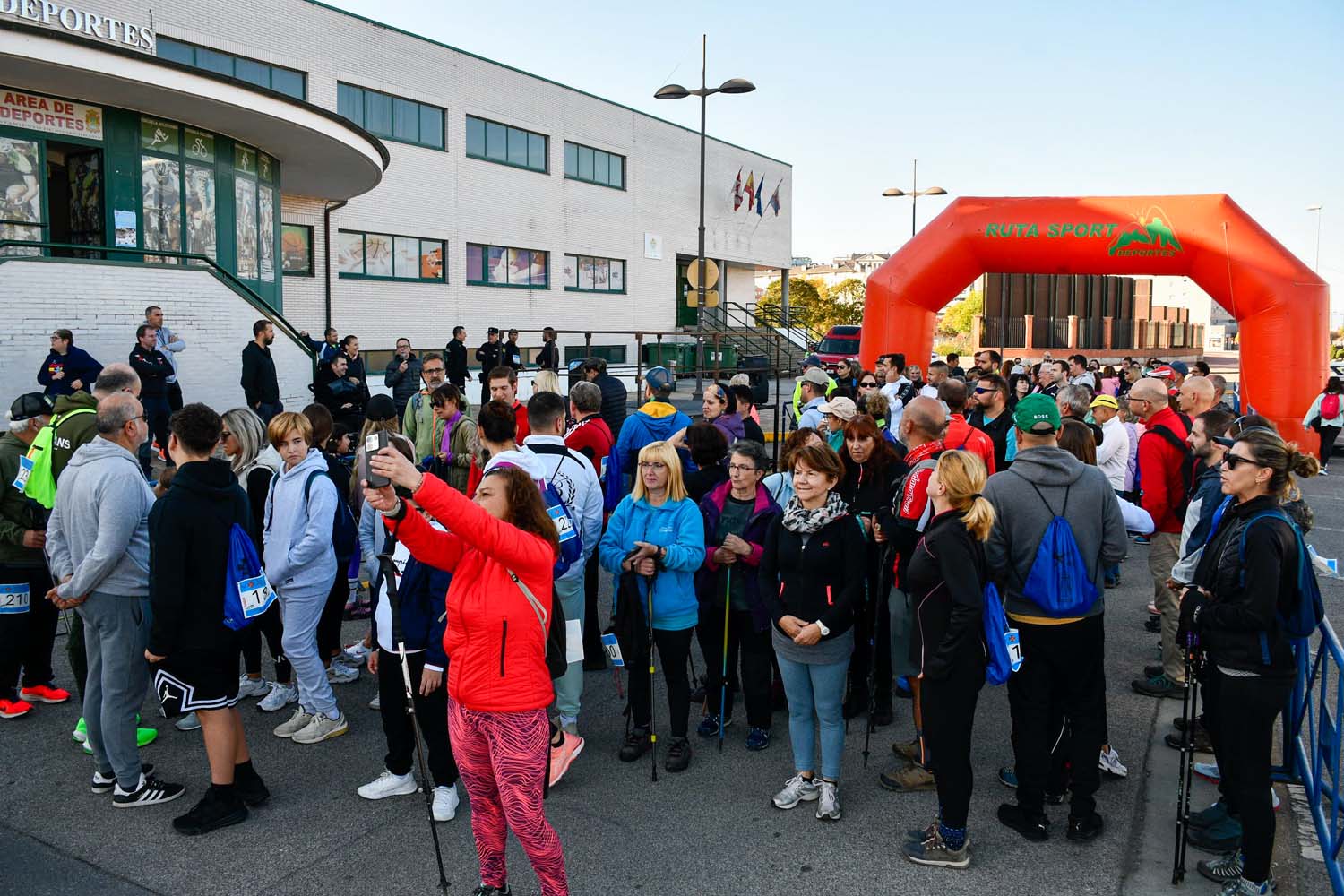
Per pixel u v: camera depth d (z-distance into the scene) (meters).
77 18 13.70
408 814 4.31
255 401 11.49
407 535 3.21
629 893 3.67
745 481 4.98
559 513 4.53
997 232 13.52
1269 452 3.44
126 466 4.23
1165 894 3.66
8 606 5.17
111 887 3.69
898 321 14.05
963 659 3.74
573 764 4.84
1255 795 3.48
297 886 3.71
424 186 24.22
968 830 4.16
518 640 3.28
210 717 4.09
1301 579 3.40
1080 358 13.24
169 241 13.48
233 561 4.03
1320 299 12.50
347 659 6.14
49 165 13.17
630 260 31.56
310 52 21.09
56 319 10.82
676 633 4.77
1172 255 13.07
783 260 40.38
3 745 4.99
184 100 12.38
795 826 4.20
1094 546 3.98
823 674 4.23
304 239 21.02
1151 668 6.00
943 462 3.78
